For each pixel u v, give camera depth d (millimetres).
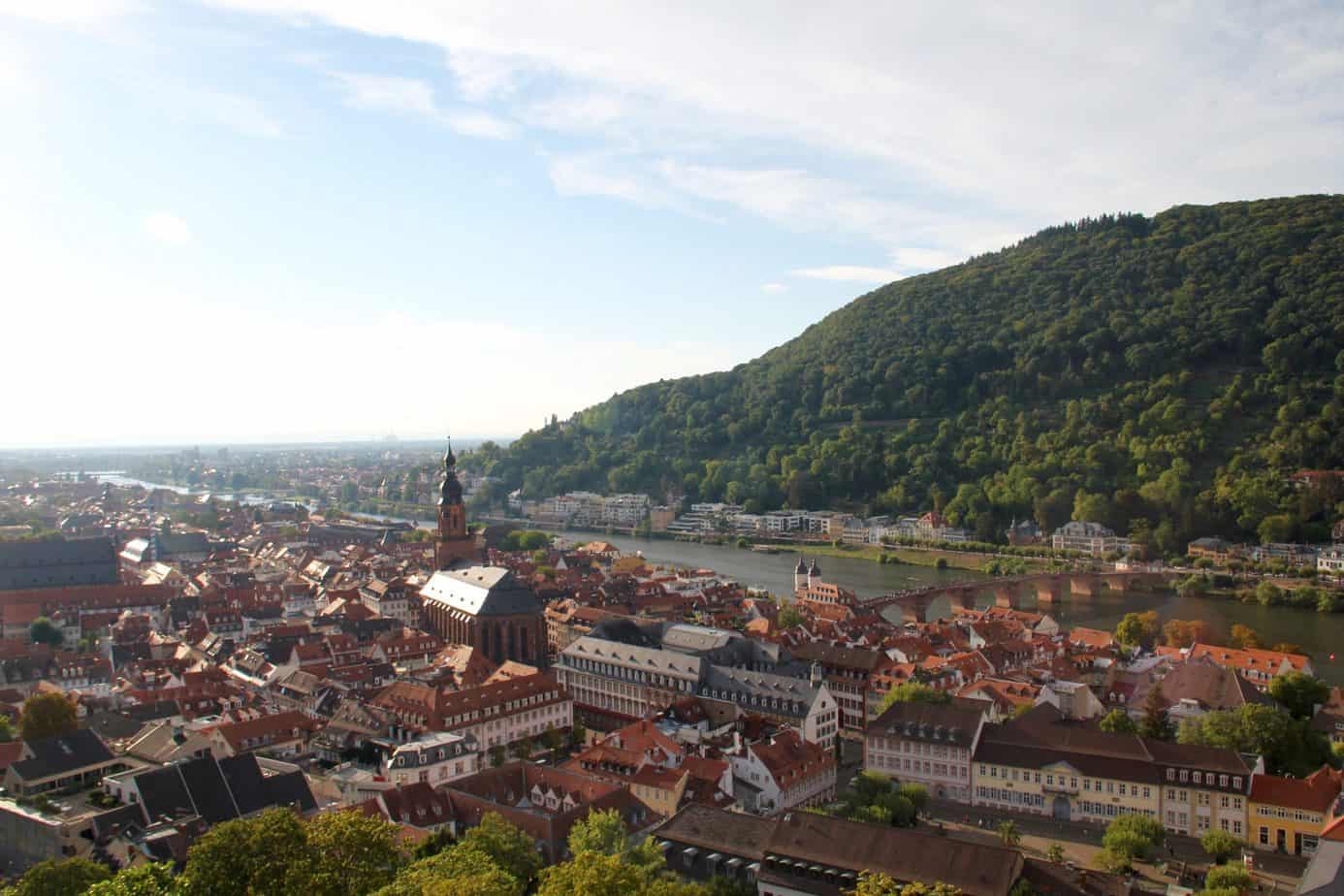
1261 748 196500
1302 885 128500
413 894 109312
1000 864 127438
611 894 110125
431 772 198000
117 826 154875
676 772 188375
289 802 167875
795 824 144250
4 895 123500
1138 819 170875
